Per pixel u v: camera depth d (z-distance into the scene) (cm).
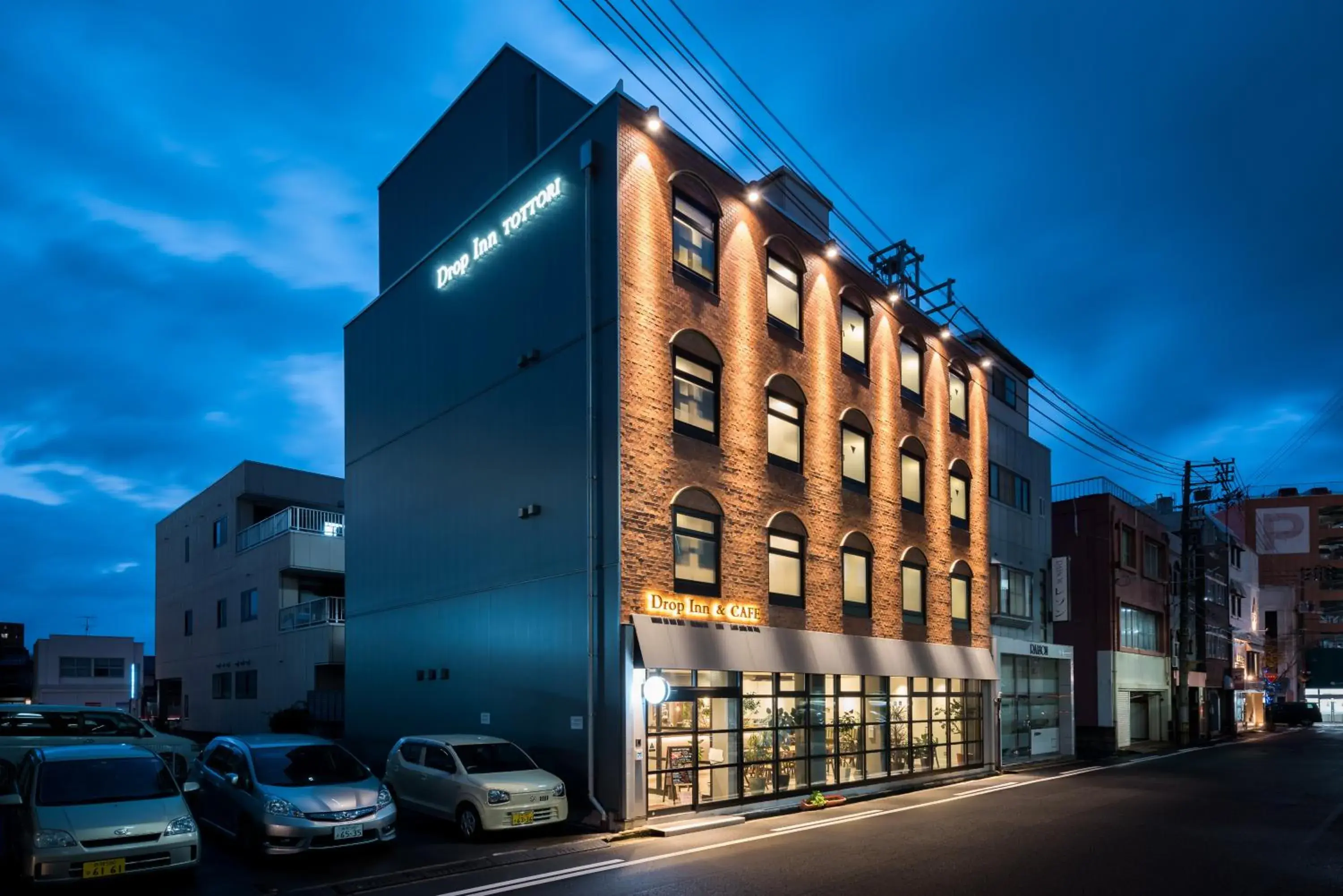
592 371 1773
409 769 1639
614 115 1819
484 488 2066
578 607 1739
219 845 1397
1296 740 4981
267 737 1505
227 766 1446
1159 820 1709
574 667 1727
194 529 4412
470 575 2075
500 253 2103
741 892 1091
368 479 2555
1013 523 3325
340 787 1347
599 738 1655
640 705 1642
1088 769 2952
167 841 1130
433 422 2286
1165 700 4741
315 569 3400
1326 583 9000
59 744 1852
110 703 6538
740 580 1956
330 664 3036
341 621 3109
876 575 2419
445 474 2216
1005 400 3547
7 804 1117
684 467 1850
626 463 1720
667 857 1331
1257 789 2281
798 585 2144
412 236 2652
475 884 1158
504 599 1952
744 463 2014
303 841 1256
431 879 1198
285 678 3319
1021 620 3197
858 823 1664
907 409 2677
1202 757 3534
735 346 2038
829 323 2375
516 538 1941
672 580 1784
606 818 1579
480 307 2153
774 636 1998
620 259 1767
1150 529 4650
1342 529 9062
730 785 1848
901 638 2483
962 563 2831
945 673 2598
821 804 1884
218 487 4131
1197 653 5022
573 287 1859
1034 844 1427
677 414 1867
